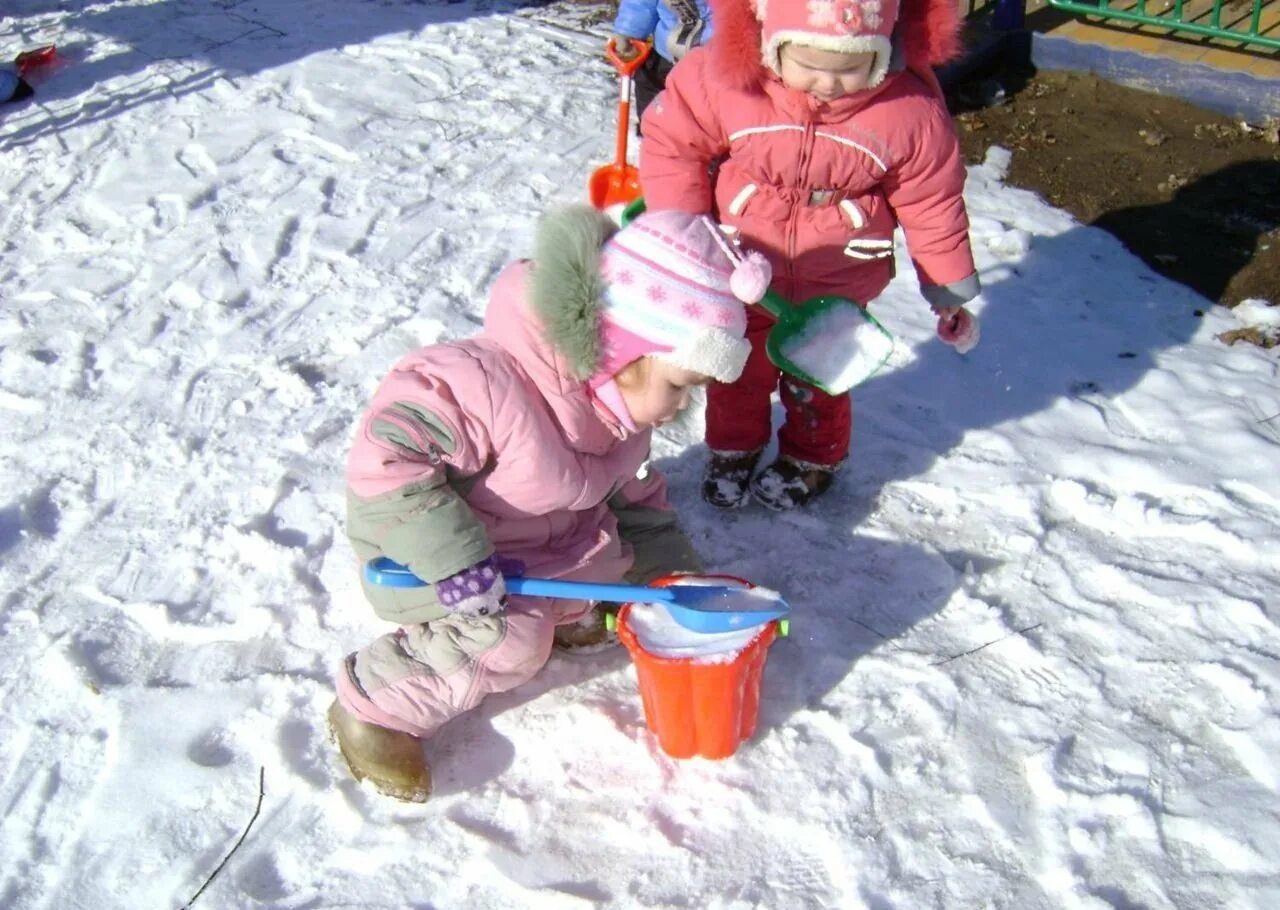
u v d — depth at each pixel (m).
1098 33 4.86
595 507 2.45
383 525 2.07
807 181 2.51
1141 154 4.35
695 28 3.96
